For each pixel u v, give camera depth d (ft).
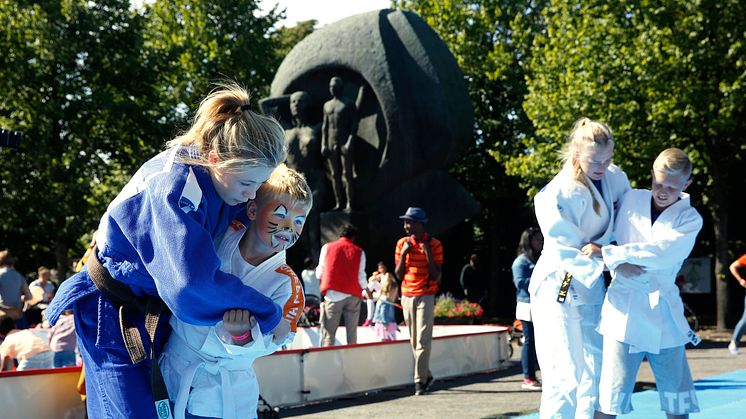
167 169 8.52
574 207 14.87
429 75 63.62
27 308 50.93
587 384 14.92
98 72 103.45
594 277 14.49
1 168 101.50
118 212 8.58
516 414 25.46
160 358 9.05
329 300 36.27
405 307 31.37
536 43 89.71
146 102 109.29
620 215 15.21
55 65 100.78
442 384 34.50
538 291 15.25
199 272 8.21
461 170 114.73
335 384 30.19
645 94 76.38
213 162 8.49
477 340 38.88
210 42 124.06
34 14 99.50
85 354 8.80
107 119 104.12
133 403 8.62
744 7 70.74
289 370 28.37
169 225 8.27
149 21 123.44
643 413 23.65
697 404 15.28
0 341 36.32
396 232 64.49
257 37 128.06
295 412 26.94
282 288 9.46
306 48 67.41
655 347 14.62
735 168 92.84
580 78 79.46
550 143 87.40
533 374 32.12
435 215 63.72
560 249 14.80
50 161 99.76
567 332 14.87
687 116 73.31
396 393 31.89
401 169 63.62
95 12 103.60
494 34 120.78
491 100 118.52
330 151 64.44
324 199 65.46
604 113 77.30
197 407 9.02
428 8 121.08
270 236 9.31
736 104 70.79
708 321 89.45
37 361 25.70
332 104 64.54
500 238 115.96
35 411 14.06
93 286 8.90
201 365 9.02
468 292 80.64
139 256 8.63
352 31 65.46
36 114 97.60
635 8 75.92
